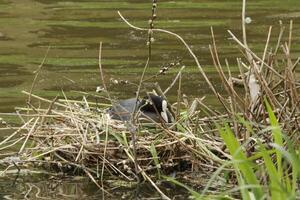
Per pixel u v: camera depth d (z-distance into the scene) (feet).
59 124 39.24
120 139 36.63
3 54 57.52
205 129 39.32
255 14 67.97
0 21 66.85
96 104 40.01
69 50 58.23
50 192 35.55
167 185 36.01
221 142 37.45
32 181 36.96
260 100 37.24
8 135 42.14
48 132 38.58
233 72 52.13
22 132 42.04
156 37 60.90
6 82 51.26
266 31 62.08
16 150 40.14
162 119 38.68
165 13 68.54
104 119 38.11
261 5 71.20
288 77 36.68
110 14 68.44
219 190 35.06
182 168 37.58
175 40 59.98
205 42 59.26
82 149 37.19
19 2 73.31
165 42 59.52
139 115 39.09
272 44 58.13
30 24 65.82
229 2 72.54
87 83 50.62
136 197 34.78
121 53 56.90
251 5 71.31
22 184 36.58
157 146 36.83
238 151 27.71
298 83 37.91
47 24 65.72
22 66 54.70
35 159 38.24
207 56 55.77
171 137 37.22
